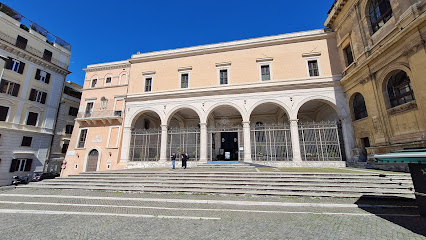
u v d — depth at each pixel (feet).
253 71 56.65
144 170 43.42
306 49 54.75
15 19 69.46
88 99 69.46
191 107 57.47
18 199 26.03
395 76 35.65
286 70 54.54
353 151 45.34
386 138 35.86
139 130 61.21
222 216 18.33
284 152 51.96
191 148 63.62
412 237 12.92
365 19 41.42
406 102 33.09
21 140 67.77
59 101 81.10
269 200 23.17
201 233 14.48
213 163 50.19
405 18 31.37
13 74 67.21
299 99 51.39
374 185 25.18
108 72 71.10
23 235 14.62
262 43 57.21
